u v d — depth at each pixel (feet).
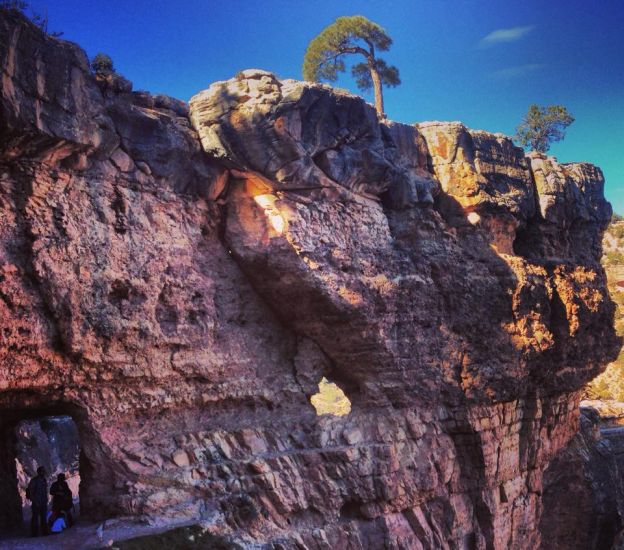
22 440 124.77
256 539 83.51
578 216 133.90
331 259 96.73
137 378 83.30
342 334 99.96
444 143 115.14
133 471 81.10
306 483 91.50
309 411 99.30
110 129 80.59
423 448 103.50
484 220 116.16
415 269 106.63
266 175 92.68
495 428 113.29
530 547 123.44
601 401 208.64
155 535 74.49
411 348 104.94
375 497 95.76
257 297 98.63
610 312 138.72
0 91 69.05
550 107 170.91
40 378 75.97
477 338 112.16
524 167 125.29
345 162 98.53
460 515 107.45
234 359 93.91
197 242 91.71
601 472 148.36
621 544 151.94
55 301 75.25
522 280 116.16
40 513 77.15
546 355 121.29
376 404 102.47
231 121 90.58
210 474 84.99
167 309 86.84
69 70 75.56
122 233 82.53
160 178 87.40
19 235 74.43
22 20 70.95
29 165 74.64
